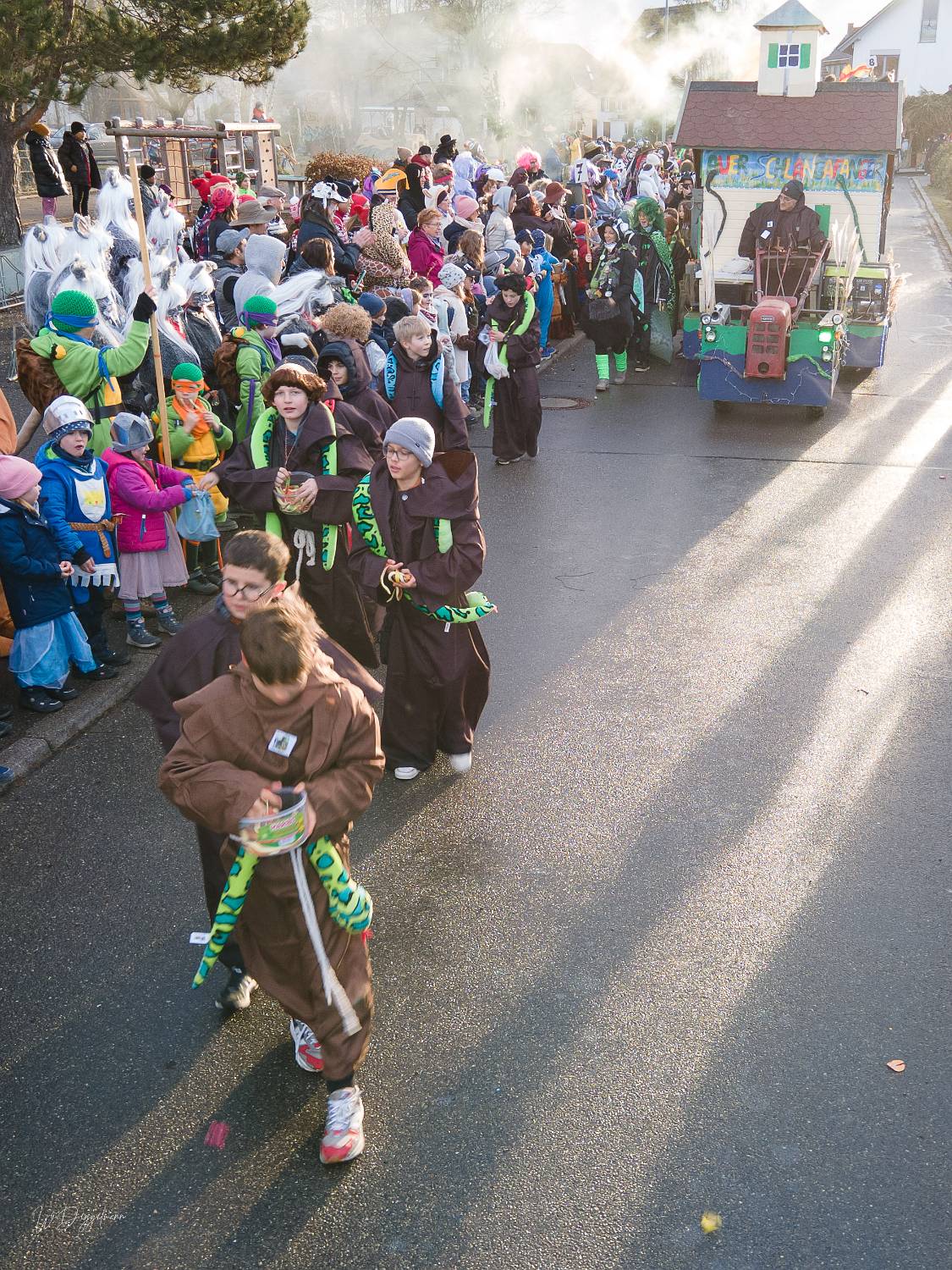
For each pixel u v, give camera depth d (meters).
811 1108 3.55
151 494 6.50
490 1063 3.76
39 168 18.94
